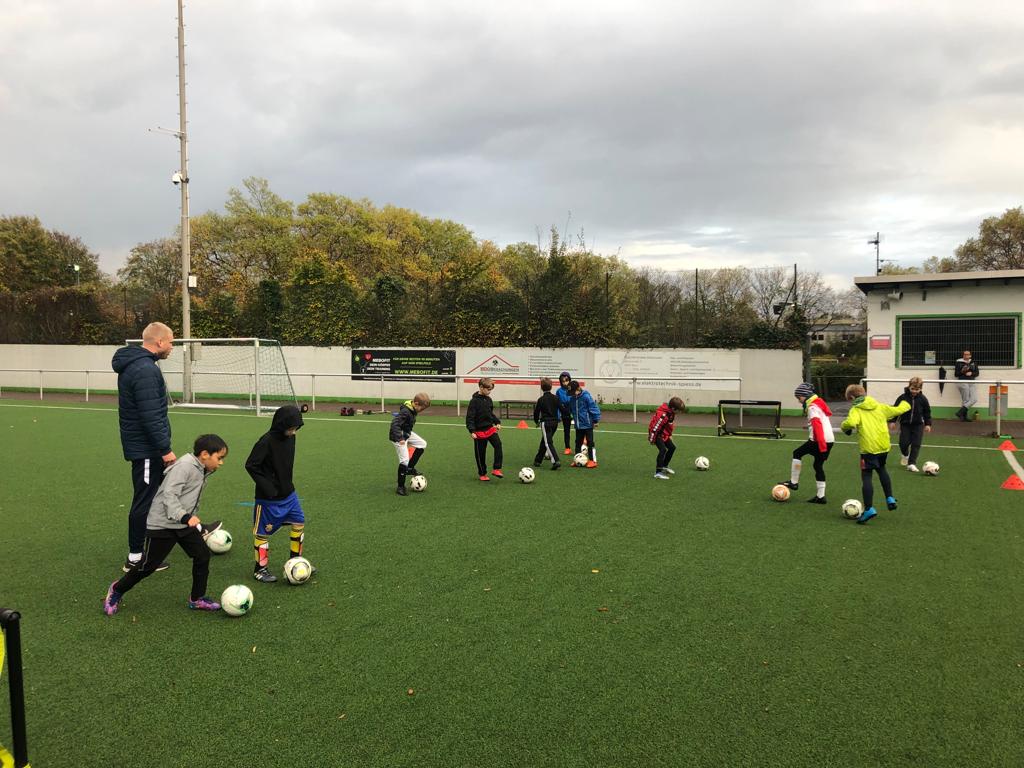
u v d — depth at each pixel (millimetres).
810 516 7828
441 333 23406
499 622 4715
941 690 3740
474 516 7820
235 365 24625
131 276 43938
